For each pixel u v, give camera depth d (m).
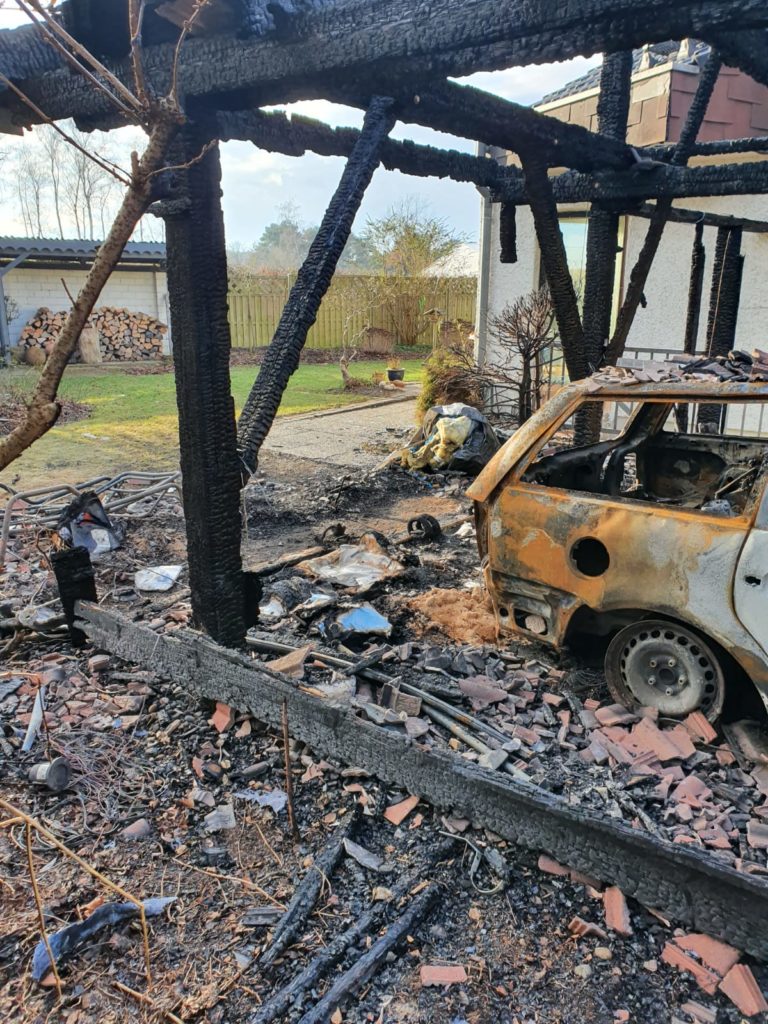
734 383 3.56
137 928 2.46
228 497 3.42
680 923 2.43
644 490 5.40
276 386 3.25
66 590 4.41
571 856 2.59
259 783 3.21
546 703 3.81
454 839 2.84
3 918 2.50
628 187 5.55
